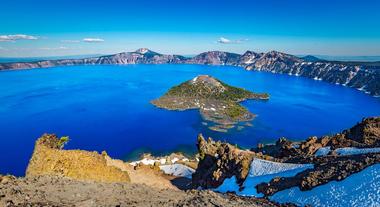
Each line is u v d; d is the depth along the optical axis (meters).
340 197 54.78
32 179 38.03
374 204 49.16
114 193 39.31
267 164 93.31
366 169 58.34
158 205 37.31
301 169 78.69
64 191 35.88
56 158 60.66
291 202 61.12
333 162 72.19
